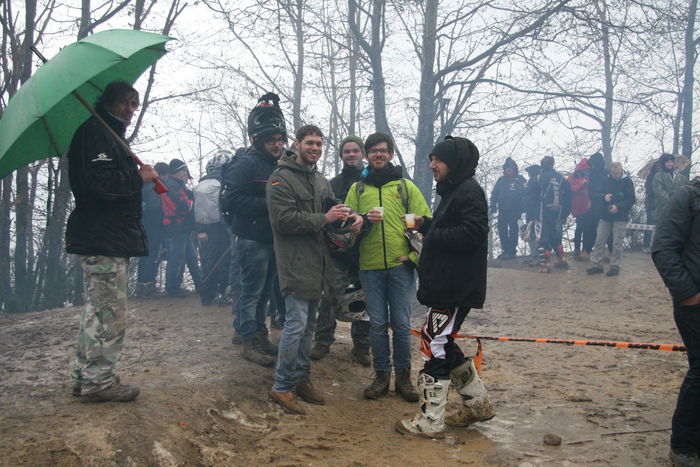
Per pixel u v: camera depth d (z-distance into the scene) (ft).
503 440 12.15
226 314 22.63
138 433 10.12
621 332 22.70
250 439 11.52
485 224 11.75
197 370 14.49
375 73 37.88
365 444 11.79
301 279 12.86
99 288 11.06
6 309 28.53
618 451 11.43
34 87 10.09
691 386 10.39
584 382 16.21
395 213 14.58
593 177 38.78
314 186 13.84
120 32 11.69
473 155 12.26
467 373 12.44
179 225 26.21
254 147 16.25
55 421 10.20
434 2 37.63
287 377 13.14
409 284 14.67
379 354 14.74
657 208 37.01
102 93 11.80
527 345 20.90
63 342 18.29
